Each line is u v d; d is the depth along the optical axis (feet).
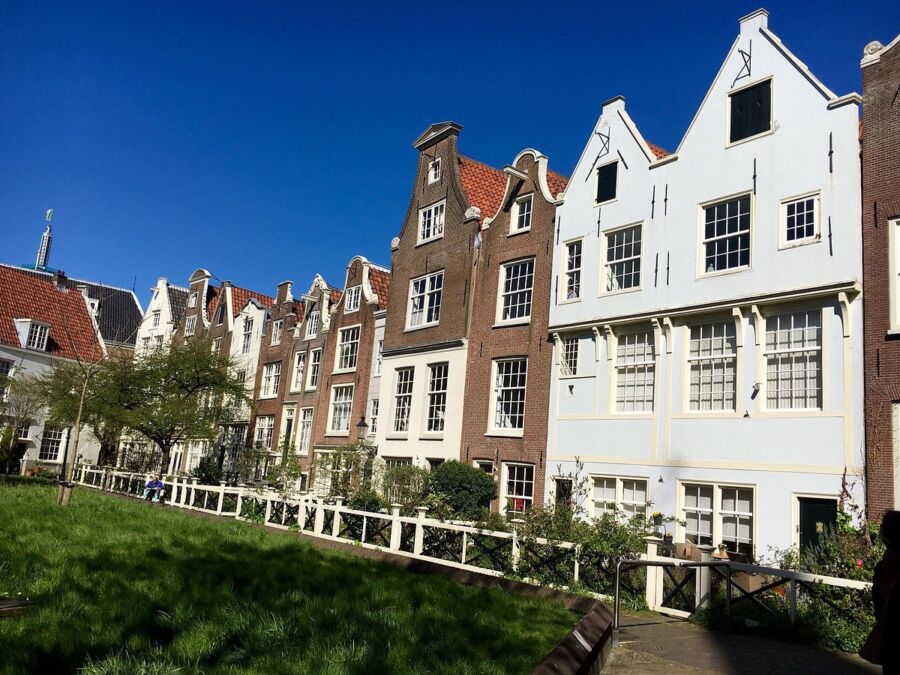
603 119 67.72
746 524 50.78
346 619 24.26
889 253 46.14
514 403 71.20
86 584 26.66
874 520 43.47
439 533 47.65
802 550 45.55
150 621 22.38
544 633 25.16
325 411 103.81
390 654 20.26
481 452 72.28
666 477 55.62
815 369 48.96
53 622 21.52
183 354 107.96
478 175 88.84
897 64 47.75
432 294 85.25
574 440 63.62
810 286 49.03
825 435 47.16
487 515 60.23
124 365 104.73
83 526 42.60
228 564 33.94
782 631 29.19
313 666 18.90
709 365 55.26
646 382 59.57
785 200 52.03
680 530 53.93
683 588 34.88
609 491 60.29
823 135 50.67
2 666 17.53
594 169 67.56
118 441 134.21
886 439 44.32
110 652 18.80
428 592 30.86
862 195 48.11
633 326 60.95
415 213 90.58
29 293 149.38
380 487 76.64
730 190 55.62
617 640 26.55
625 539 37.47
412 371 85.15
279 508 63.00
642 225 61.82
